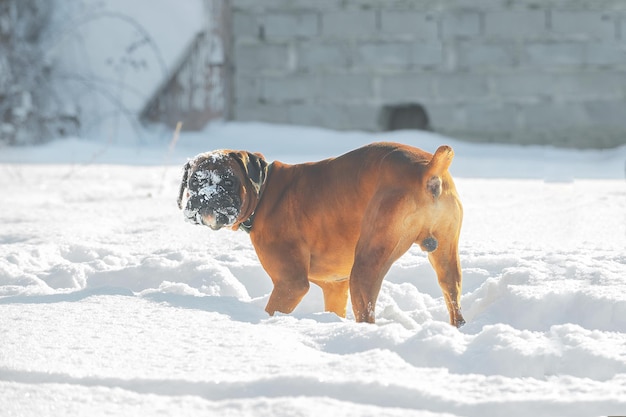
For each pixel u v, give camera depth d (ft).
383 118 124.77
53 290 31.04
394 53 123.13
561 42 120.37
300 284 28.96
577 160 106.32
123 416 17.74
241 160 28.68
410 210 26.12
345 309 31.04
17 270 34.60
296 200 29.17
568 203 52.03
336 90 124.77
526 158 109.09
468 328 26.55
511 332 22.50
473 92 122.11
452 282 27.22
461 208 26.99
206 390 19.36
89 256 39.65
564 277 29.60
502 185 68.85
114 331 24.03
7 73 126.21
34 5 134.41
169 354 21.85
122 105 132.16
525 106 121.49
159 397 18.78
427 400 18.28
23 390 19.15
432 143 118.52
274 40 125.90
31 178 80.12
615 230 40.83
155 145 126.62
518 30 120.88
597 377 20.81
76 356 21.71
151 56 132.77
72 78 131.75
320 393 18.90
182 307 26.94
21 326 24.70
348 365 20.42
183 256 38.04
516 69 121.29
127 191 69.21
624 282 28.22
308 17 124.77
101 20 134.72
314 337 23.43
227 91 128.47
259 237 29.58
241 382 19.36
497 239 39.60
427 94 122.83
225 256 37.88
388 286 32.45
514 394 18.61
